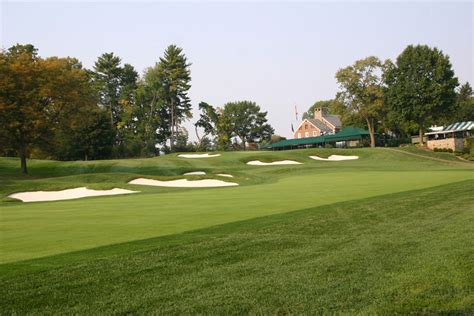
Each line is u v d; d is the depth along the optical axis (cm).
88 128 6669
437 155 5722
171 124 9650
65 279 622
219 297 529
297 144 8994
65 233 1036
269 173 3984
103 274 644
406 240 806
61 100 3959
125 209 1544
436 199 1406
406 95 6519
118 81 9694
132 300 530
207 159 5053
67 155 6744
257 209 1398
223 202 1673
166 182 3086
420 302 483
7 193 2448
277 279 591
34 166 4503
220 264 684
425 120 7000
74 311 501
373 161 5144
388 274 591
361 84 7488
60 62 3959
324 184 2453
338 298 509
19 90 3638
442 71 6362
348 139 8444
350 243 804
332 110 7819
